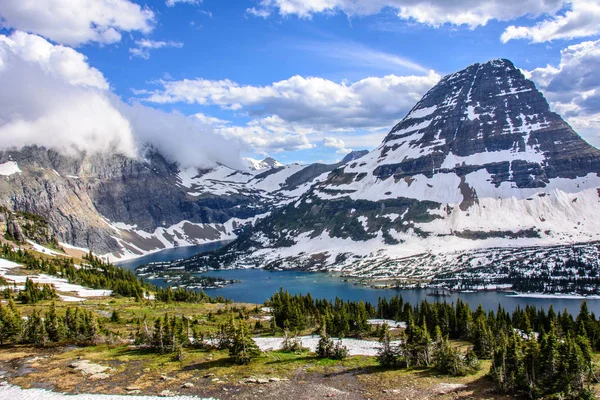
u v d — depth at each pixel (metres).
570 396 69.50
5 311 109.00
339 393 74.69
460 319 144.88
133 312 163.38
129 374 84.69
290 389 76.81
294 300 185.62
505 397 71.06
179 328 107.56
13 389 77.25
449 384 77.81
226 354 98.56
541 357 72.88
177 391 75.81
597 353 110.44
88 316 119.38
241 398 72.81
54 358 95.31
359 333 139.25
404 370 87.12
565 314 150.00
